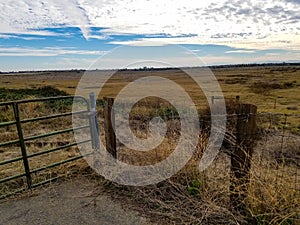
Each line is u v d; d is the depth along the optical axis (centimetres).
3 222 299
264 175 295
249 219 280
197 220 287
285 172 309
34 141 659
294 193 278
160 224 288
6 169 461
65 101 1245
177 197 334
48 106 1120
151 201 331
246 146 297
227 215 291
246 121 294
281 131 559
